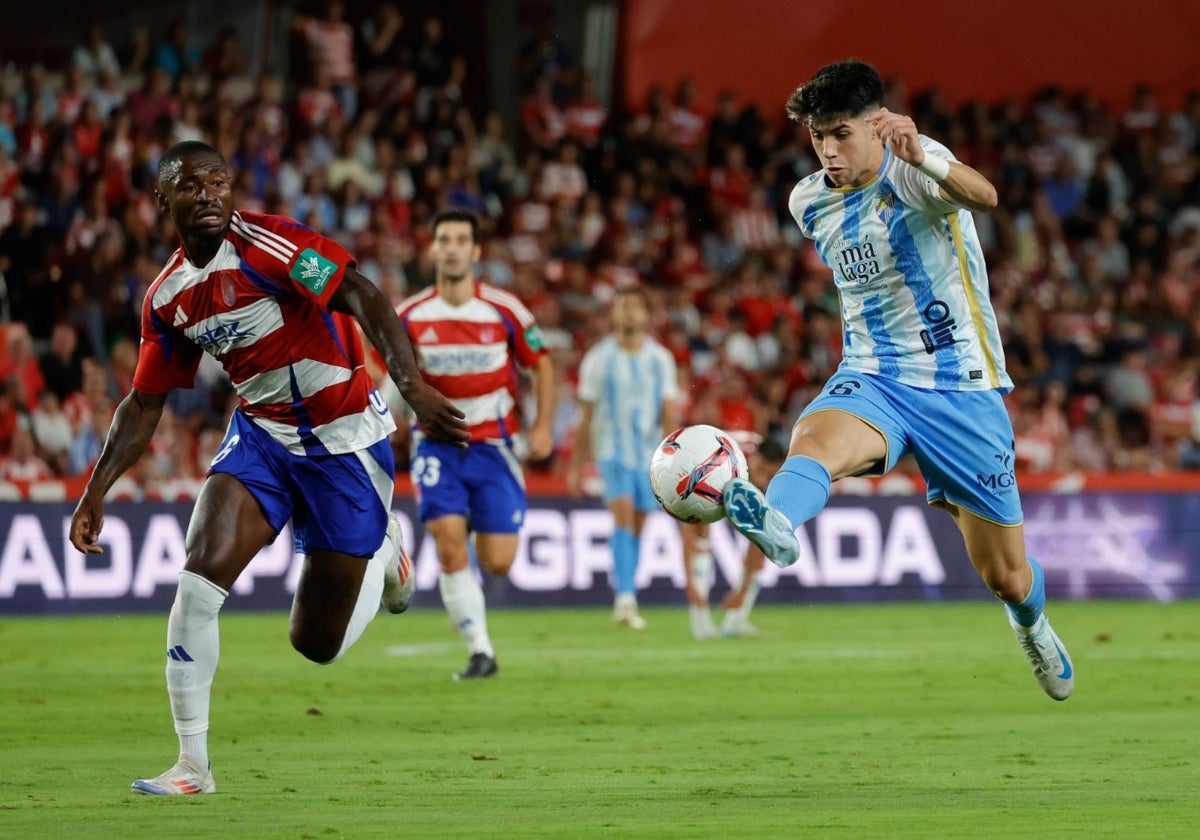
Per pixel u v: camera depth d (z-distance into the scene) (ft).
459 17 313.12
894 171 75.92
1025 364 265.75
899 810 63.00
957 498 79.87
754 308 265.13
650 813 62.54
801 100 75.92
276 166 262.67
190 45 286.46
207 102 263.49
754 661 133.90
